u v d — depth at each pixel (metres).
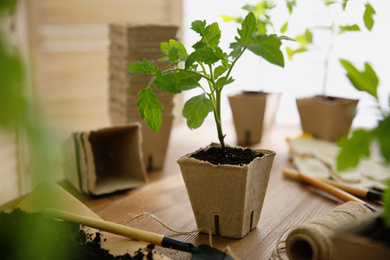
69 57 0.87
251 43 0.41
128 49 0.61
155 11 0.92
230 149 0.49
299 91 0.92
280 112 0.94
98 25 0.90
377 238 0.34
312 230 0.38
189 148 0.74
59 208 0.47
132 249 0.43
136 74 0.62
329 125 0.69
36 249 0.37
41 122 0.17
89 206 0.54
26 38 0.80
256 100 0.72
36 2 0.81
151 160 0.65
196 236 0.47
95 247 0.42
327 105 0.68
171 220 0.50
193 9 0.93
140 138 0.59
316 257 0.38
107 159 0.61
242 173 0.43
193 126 0.43
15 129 0.18
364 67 0.35
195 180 0.45
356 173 0.60
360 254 0.33
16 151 0.73
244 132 0.75
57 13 0.84
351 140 0.32
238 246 0.45
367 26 0.55
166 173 0.64
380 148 0.31
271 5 0.67
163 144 0.65
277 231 0.48
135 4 0.91
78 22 0.87
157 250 0.44
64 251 0.39
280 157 0.69
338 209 0.43
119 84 0.65
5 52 0.16
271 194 0.57
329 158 0.64
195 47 0.43
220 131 0.47
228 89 0.96
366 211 0.44
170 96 0.64
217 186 0.45
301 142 0.69
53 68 0.85
